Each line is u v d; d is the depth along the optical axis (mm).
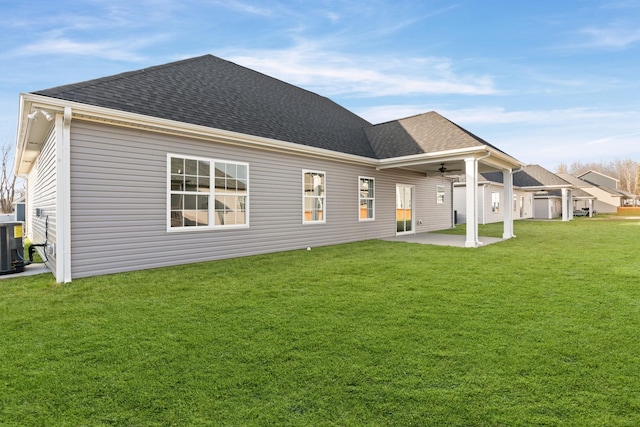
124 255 6430
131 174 6539
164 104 7266
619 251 8750
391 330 3428
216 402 2223
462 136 10594
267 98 11078
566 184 25125
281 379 2494
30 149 8922
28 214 15250
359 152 11531
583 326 3504
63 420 2057
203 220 7746
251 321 3711
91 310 4117
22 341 3203
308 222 10031
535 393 2295
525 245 10180
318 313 3959
